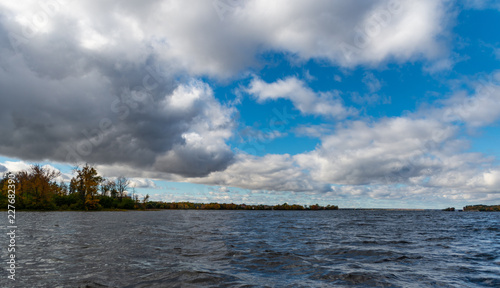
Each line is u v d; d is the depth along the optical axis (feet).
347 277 28.25
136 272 28.45
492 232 85.87
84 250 41.75
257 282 25.80
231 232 77.05
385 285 25.64
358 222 145.79
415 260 38.06
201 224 109.81
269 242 55.57
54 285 23.70
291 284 25.40
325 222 142.10
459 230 93.61
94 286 23.56
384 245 53.11
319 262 35.78
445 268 32.96
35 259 34.71
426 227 108.78
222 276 27.58
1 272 27.99
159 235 64.23
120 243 49.70
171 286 23.95
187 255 38.91
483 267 33.65
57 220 116.37
